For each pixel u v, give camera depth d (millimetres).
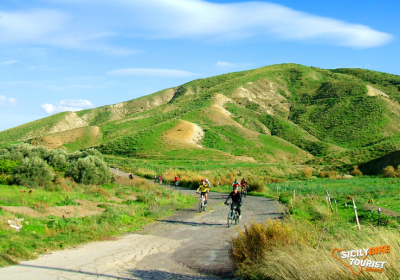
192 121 140625
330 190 33062
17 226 11562
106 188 32312
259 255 7645
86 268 7871
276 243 7547
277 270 6586
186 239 12273
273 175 64938
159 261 9109
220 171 65500
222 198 30141
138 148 103312
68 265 8094
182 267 8555
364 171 65125
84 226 13273
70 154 52438
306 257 6418
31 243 10102
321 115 166500
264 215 18266
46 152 49562
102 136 137500
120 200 22922
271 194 33719
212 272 8047
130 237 12469
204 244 11352
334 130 147250
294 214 15672
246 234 8352
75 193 22562
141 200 22828
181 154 96688
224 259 9250
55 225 12609
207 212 20016
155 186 33812
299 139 138875
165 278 7355
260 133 141375
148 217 17062
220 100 187875
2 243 9461
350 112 159750
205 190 20625
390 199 22250
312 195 28062
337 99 180375
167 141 110125
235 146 115750
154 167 69438
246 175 60031
